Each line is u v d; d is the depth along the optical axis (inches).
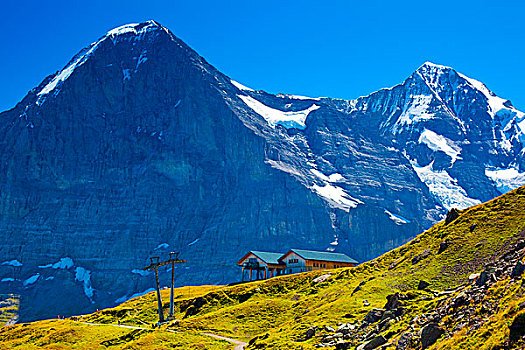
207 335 4601.4
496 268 2726.4
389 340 2677.2
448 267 4325.8
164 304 6643.7
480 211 5191.9
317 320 3929.6
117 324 6023.6
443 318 2527.1
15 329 6043.3
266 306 5221.5
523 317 2038.6
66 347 4886.8
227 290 6294.3
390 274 4645.7
